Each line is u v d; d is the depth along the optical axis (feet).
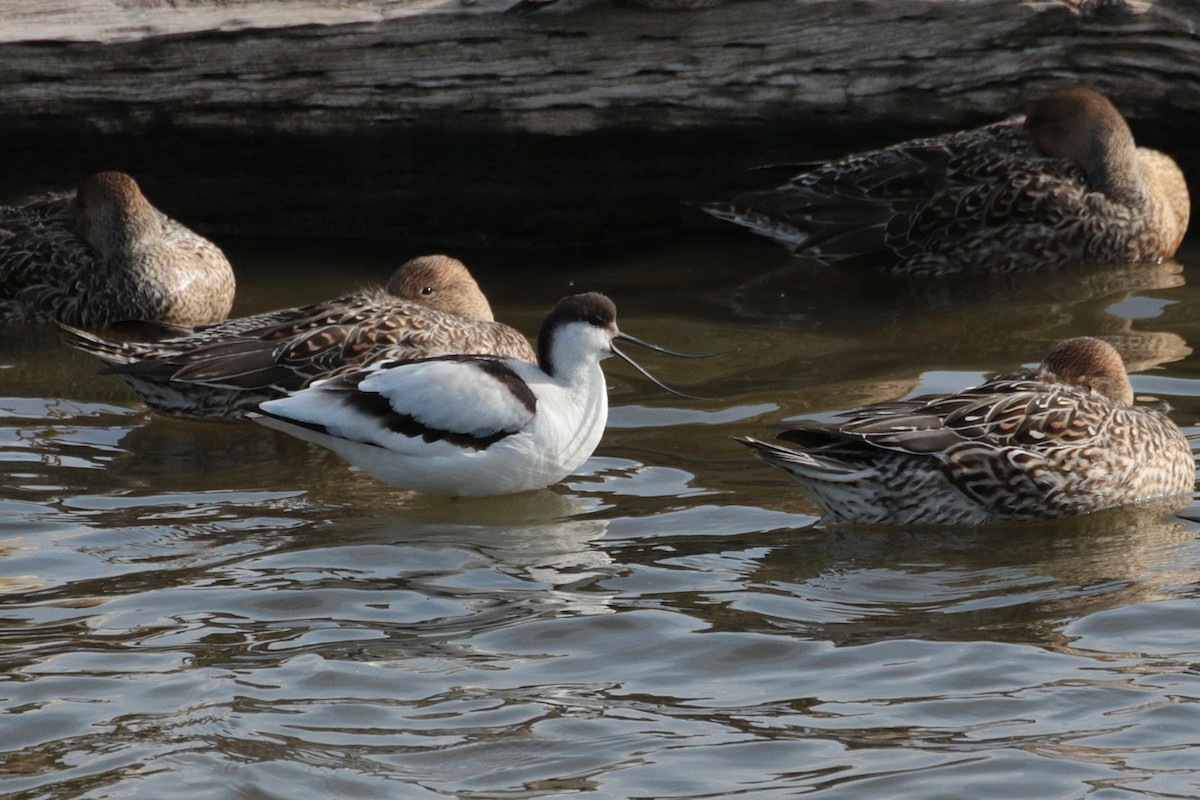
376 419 38.86
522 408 38.93
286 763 27.09
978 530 37.63
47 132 58.13
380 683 29.91
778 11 56.59
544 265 59.47
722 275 57.93
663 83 57.16
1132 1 56.80
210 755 27.32
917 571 35.04
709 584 34.35
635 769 26.99
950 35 57.21
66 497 39.42
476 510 39.17
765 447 36.91
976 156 57.31
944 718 28.58
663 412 44.73
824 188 58.59
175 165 59.52
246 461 42.47
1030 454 37.22
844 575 34.81
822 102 57.62
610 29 56.49
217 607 33.14
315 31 56.70
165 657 30.89
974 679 29.94
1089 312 52.39
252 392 44.21
